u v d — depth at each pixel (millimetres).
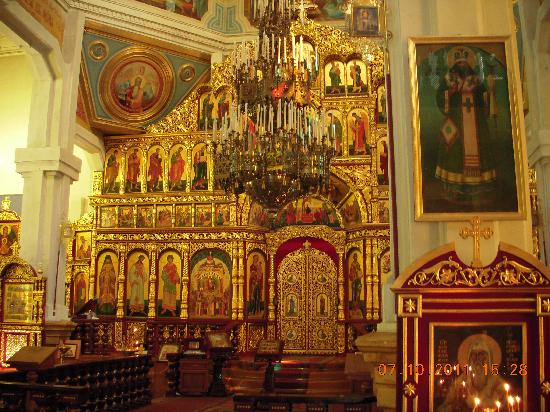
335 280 17984
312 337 17797
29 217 14125
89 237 18234
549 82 10930
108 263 17875
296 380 13477
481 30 5941
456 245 5512
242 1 18203
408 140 5812
